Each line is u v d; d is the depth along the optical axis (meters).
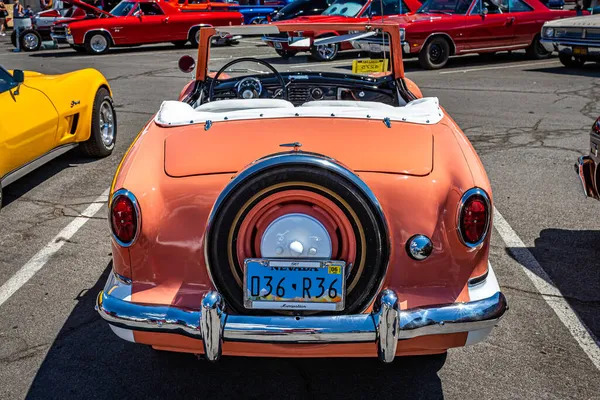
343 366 3.09
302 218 2.36
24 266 4.21
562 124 7.98
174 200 2.53
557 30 12.23
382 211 2.34
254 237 2.39
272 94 4.44
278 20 15.03
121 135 7.63
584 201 5.34
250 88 4.30
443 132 2.94
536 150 6.82
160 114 3.20
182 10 19.20
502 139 7.29
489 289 2.59
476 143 7.12
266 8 21.22
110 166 6.42
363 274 2.38
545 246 4.46
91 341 3.33
